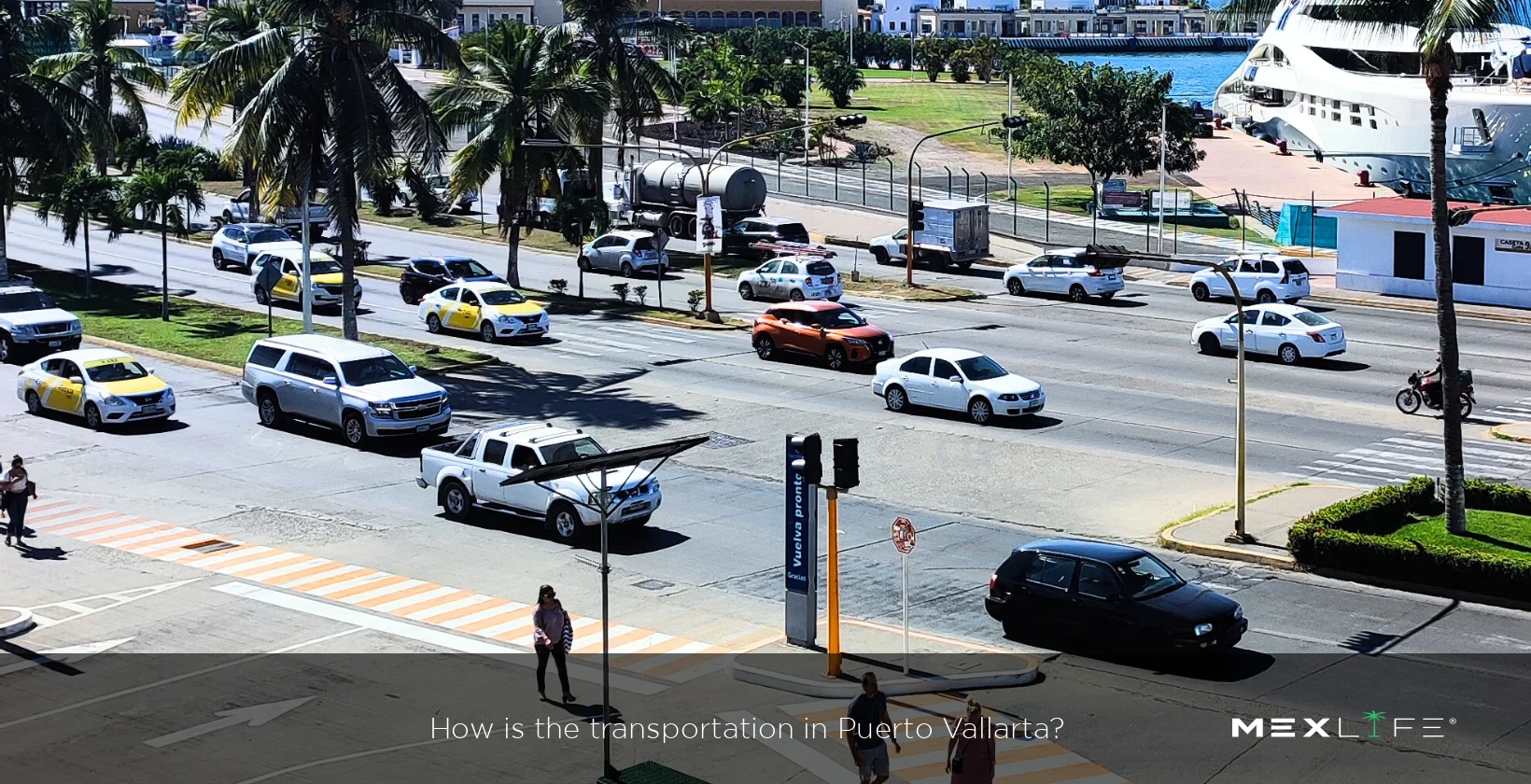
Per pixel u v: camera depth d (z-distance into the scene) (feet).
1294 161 359.25
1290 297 201.57
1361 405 144.97
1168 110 276.82
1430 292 206.69
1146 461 124.26
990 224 277.03
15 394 149.69
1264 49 406.41
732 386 153.07
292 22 155.02
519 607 90.48
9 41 197.57
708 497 114.52
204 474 121.70
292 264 193.26
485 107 216.13
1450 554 90.58
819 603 90.79
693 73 416.05
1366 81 331.16
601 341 177.88
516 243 213.66
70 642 84.74
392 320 187.83
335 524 108.17
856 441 78.74
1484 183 303.68
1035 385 138.41
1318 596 91.40
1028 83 375.04
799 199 301.02
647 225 261.44
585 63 247.50
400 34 153.79
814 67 479.82
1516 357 168.35
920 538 104.53
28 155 200.54
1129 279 227.40
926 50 548.31
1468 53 316.19
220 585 94.63
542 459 104.68
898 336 178.60
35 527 107.55
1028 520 108.47
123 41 501.97
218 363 161.07
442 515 110.52
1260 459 124.67
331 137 155.12
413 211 286.25
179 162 260.83
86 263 207.21
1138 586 80.43
